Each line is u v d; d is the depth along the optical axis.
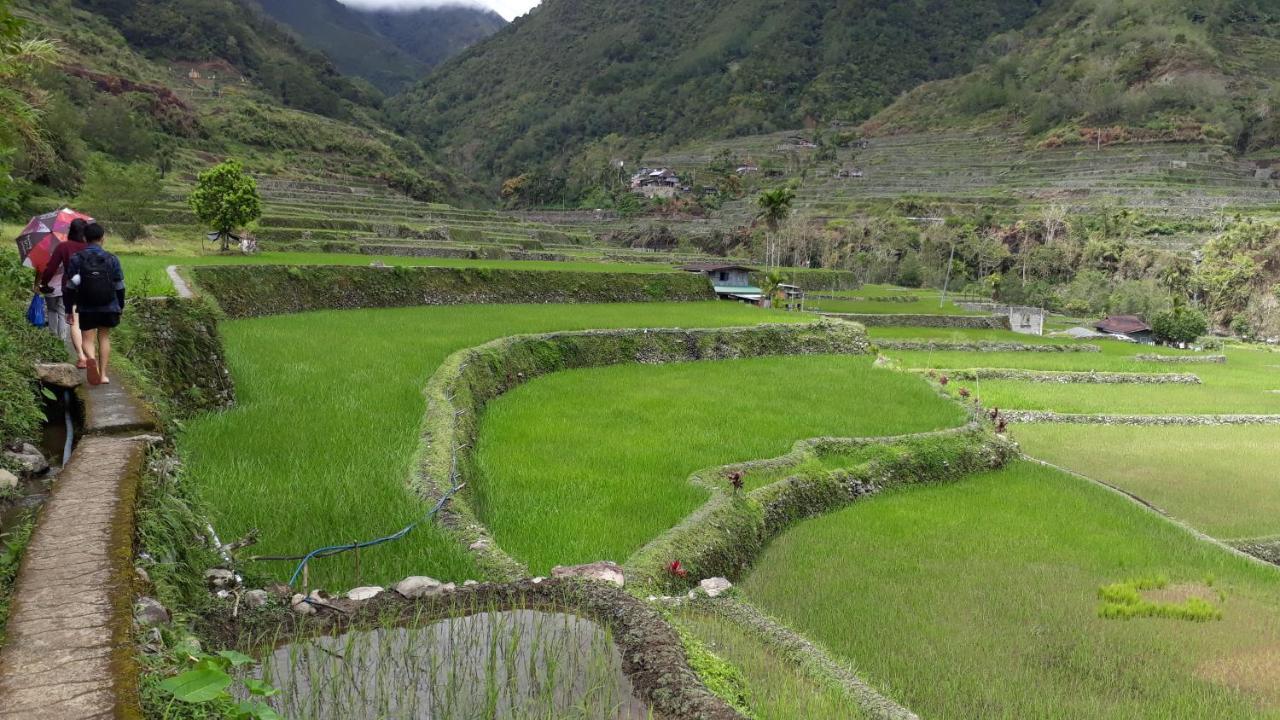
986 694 8.38
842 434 17.77
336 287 26.66
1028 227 91.62
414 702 4.63
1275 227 80.25
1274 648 9.83
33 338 9.30
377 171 94.94
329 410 12.08
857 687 6.50
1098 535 14.09
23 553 4.54
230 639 5.21
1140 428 27.02
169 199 54.84
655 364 25.83
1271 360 54.28
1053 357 44.25
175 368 11.41
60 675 3.36
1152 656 9.47
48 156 10.24
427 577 6.40
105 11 109.38
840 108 169.62
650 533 10.38
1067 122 122.06
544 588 6.20
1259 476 20.69
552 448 14.18
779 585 10.98
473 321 24.97
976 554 12.74
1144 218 90.81
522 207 128.38
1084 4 166.75
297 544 7.29
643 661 5.23
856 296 70.56
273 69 121.12
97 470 5.88
